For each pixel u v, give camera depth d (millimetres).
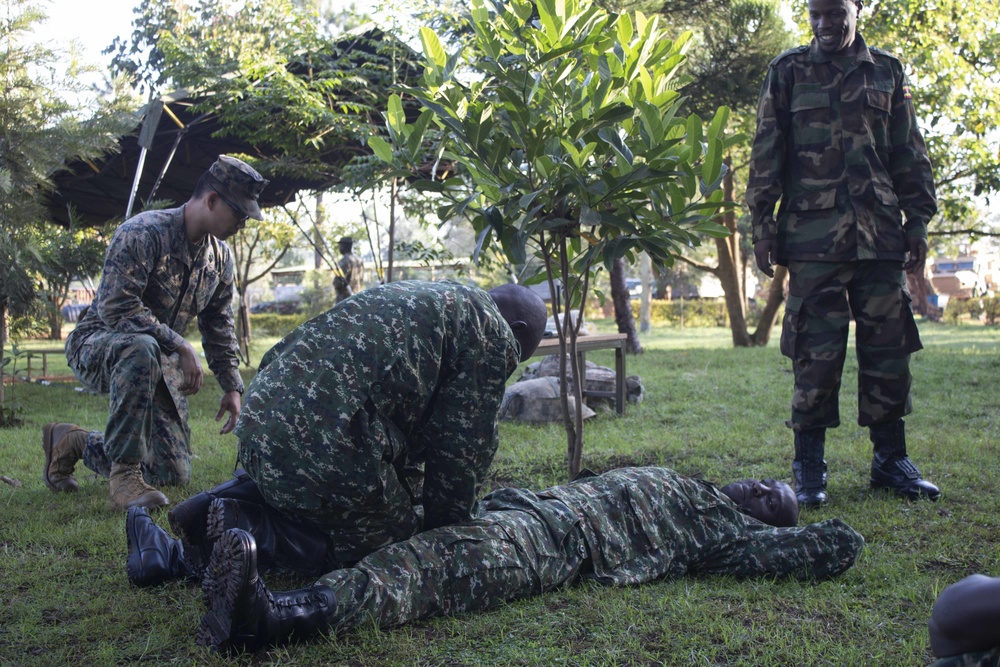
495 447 2748
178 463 4574
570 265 4270
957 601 1310
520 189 3828
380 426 2586
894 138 4250
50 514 4062
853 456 5168
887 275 4172
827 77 4203
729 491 3371
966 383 8539
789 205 4277
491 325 2742
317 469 2529
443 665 2373
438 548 2656
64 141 8469
